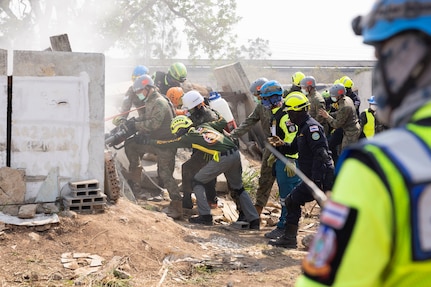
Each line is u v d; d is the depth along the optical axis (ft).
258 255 21.09
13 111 20.88
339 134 36.58
